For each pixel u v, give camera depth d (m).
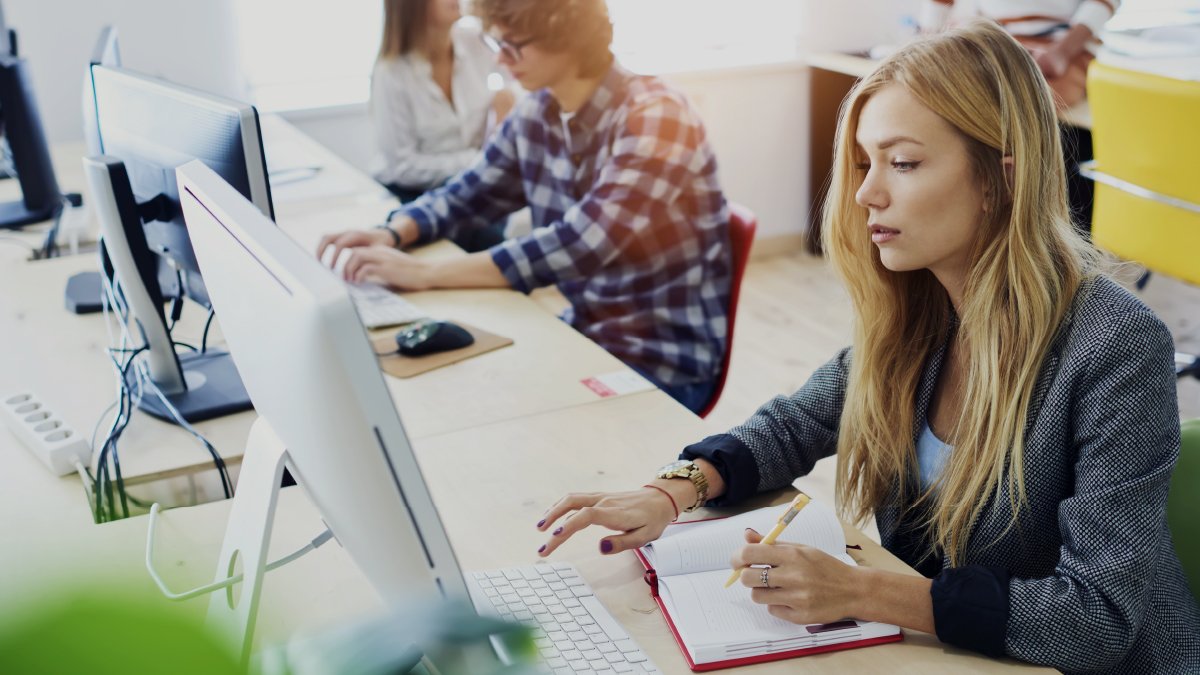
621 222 2.08
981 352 1.14
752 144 4.38
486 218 2.45
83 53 3.50
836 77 4.30
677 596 1.11
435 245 2.40
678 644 1.07
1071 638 1.01
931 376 1.26
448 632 0.62
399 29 3.25
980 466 1.15
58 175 2.94
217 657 0.33
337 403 0.72
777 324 3.83
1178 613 1.14
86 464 1.43
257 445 0.97
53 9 3.43
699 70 4.18
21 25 3.39
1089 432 1.07
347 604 1.13
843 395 1.38
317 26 3.82
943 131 1.10
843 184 1.24
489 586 1.15
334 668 0.61
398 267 2.13
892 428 1.29
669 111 2.10
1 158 2.91
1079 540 1.06
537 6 2.04
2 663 0.31
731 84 4.25
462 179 2.43
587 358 1.78
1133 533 1.04
